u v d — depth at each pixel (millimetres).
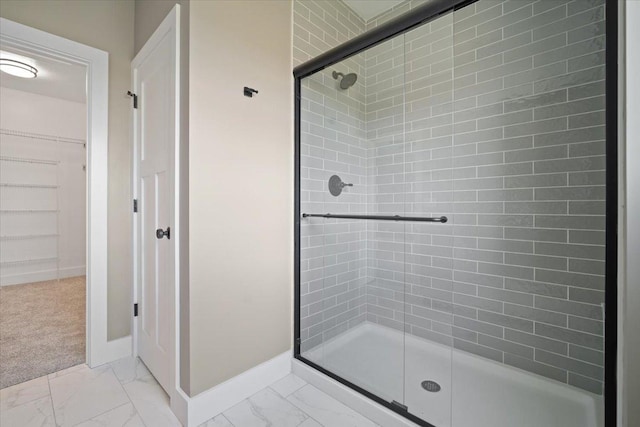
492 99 1761
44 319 2512
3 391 1541
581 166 1501
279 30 1765
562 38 1534
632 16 631
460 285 1873
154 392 1551
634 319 631
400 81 1981
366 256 2053
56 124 3938
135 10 1976
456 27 1872
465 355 1859
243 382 1523
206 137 1378
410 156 1980
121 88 1927
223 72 1451
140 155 1843
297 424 1348
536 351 1637
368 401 1406
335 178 1994
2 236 3555
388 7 2330
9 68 2857
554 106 1567
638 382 621
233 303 1498
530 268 1656
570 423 1329
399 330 1916
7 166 3588
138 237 1870
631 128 639
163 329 1556
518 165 1685
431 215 1924
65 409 1414
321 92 1924
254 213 1604
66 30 1700
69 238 4051
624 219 671
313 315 1902
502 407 1431
